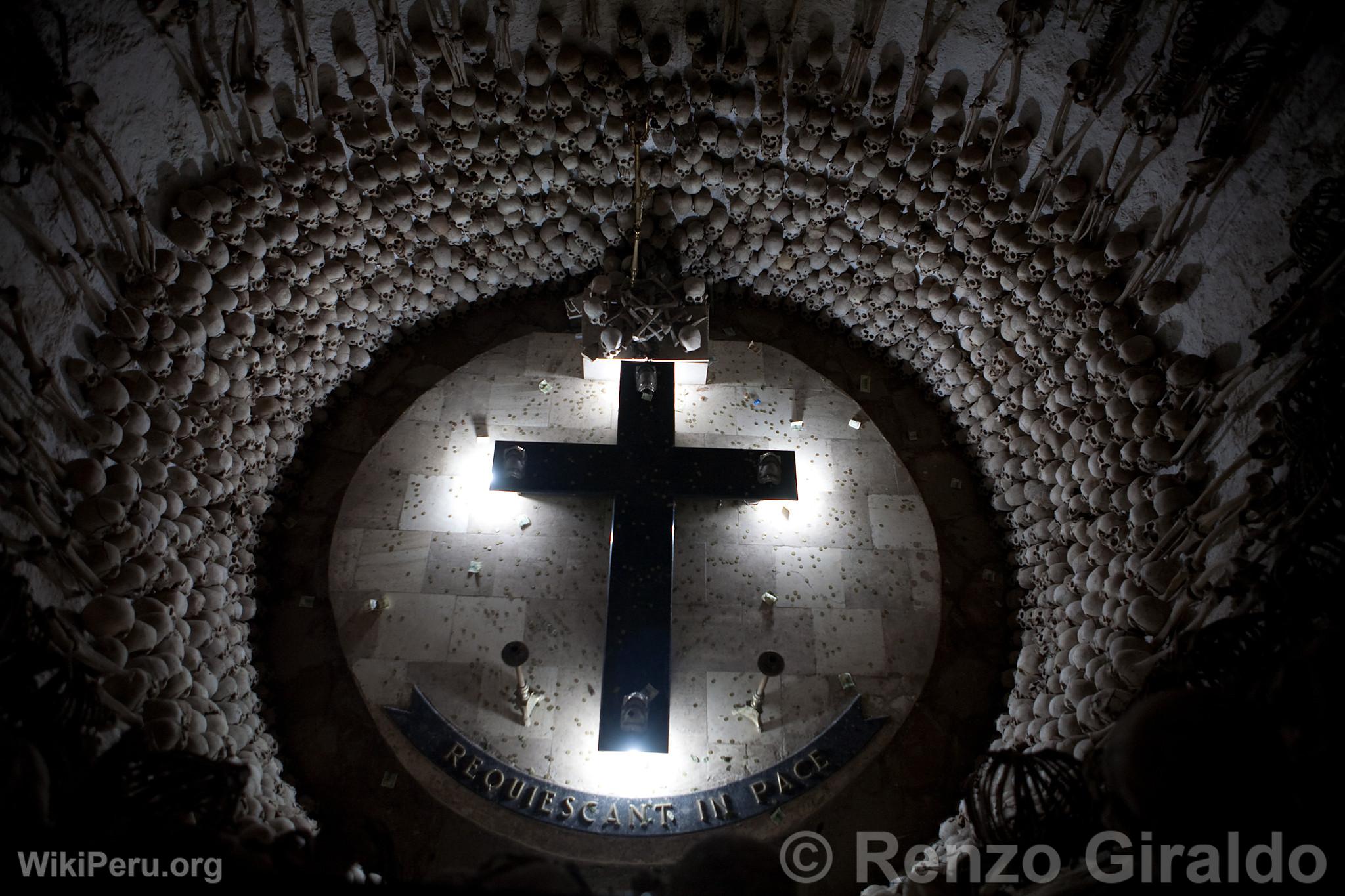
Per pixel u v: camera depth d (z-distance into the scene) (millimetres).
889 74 7809
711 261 10281
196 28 6656
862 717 8070
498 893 2857
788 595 8758
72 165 6000
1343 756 3166
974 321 9148
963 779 7805
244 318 7945
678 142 9047
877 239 9414
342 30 7598
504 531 9008
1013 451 8867
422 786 7590
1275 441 5496
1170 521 6652
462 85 8164
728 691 8219
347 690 8055
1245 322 6195
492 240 9945
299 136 7824
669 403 9172
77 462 6051
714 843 3436
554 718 7992
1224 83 5770
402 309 9961
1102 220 7496
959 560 9031
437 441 9578
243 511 8234
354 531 8914
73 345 6336
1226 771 3100
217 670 7074
